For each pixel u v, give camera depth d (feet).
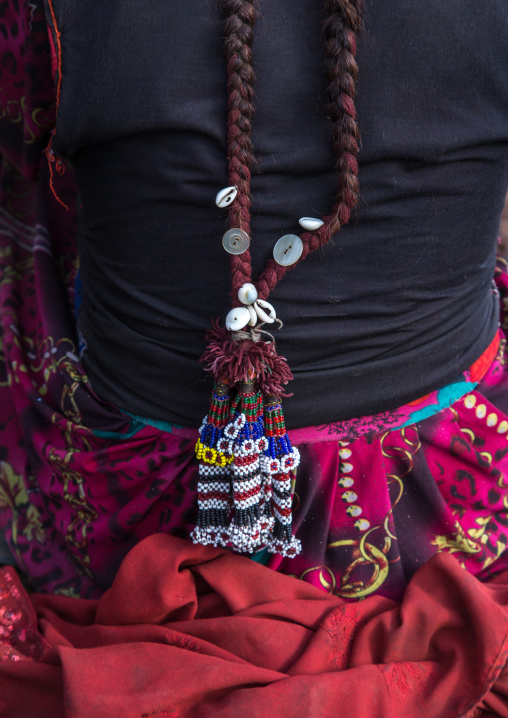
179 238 2.99
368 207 2.89
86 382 3.88
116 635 3.31
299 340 3.11
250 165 2.73
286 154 2.74
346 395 3.32
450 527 3.53
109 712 2.78
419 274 3.15
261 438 2.94
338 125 2.60
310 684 2.87
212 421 2.96
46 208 4.74
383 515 3.45
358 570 3.47
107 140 2.87
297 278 3.00
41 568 4.06
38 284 4.47
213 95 2.69
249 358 2.79
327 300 3.06
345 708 2.88
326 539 3.47
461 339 3.53
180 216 2.94
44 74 3.39
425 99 2.73
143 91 2.68
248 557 3.45
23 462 4.32
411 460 3.44
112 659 2.99
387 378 3.35
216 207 2.86
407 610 3.19
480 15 2.64
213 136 2.72
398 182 2.87
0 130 4.20
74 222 4.80
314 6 2.60
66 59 2.79
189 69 2.64
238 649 3.14
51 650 3.10
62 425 3.89
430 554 3.58
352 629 3.23
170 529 3.54
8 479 4.30
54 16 2.75
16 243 4.98
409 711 2.94
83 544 3.82
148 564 3.29
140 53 2.65
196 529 3.19
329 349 3.19
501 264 4.86
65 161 4.44
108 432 3.64
